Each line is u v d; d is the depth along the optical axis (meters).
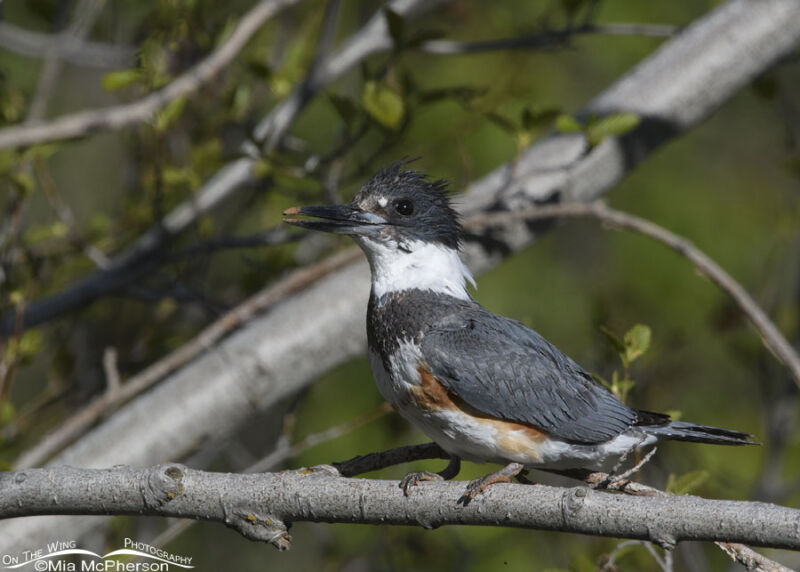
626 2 15.39
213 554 14.59
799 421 13.23
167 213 11.66
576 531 5.51
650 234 8.88
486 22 13.93
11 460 10.55
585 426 7.08
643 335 7.42
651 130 10.34
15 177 9.66
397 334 7.38
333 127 14.28
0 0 10.53
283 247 11.71
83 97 15.00
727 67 10.39
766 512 5.13
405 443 11.80
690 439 7.35
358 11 14.60
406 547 11.59
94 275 10.61
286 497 5.91
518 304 15.11
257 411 9.31
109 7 12.93
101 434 8.98
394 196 7.85
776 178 15.92
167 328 12.24
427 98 10.01
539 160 10.24
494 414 6.97
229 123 10.86
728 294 8.57
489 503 5.66
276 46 11.72
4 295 9.66
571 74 15.72
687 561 10.67
